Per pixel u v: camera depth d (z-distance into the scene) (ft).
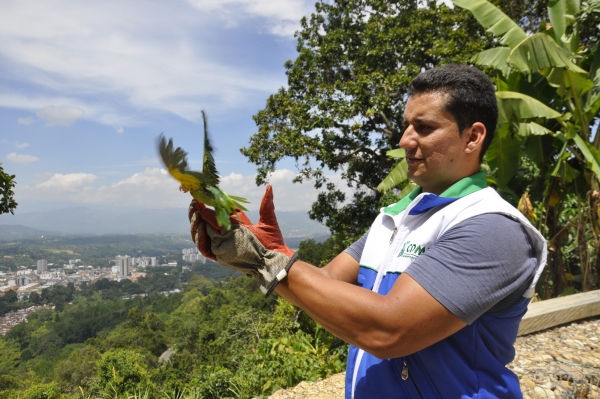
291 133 49.98
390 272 4.92
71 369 132.67
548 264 26.76
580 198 25.20
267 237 4.54
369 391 4.81
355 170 57.41
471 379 4.30
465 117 4.62
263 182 53.57
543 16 40.57
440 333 4.00
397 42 47.19
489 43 43.98
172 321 201.87
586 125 23.16
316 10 58.29
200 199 4.41
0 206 26.91
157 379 115.85
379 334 4.03
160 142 4.28
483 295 3.96
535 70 20.79
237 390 22.25
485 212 4.34
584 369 12.14
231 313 139.74
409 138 4.86
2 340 239.09
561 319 15.71
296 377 20.18
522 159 29.89
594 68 23.80
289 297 4.43
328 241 91.56
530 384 11.59
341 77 55.36
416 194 5.54
